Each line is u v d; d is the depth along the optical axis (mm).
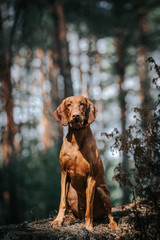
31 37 13508
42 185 11797
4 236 3586
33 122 13391
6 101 12203
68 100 4211
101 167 4359
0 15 13305
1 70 12461
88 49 16906
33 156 13031
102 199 4281
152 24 16688
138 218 3779
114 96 19484
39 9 13320
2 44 12492
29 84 14055
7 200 11758
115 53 17094
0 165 13109
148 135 3963
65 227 3910
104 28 16250
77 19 16312
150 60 4004
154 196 3744
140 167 3863
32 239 3504
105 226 4219
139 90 14727
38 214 11070
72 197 4434
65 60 13023
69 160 4086
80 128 4129
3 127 11977
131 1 15898
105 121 18156
